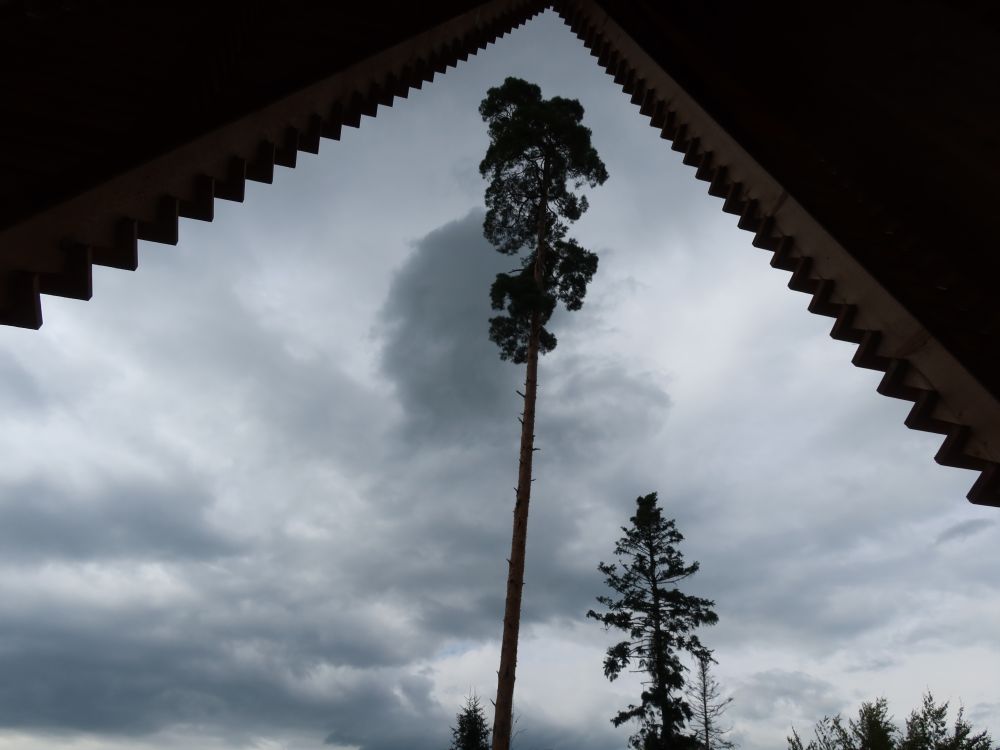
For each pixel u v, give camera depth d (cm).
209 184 406
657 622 3077
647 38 712
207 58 386
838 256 480
